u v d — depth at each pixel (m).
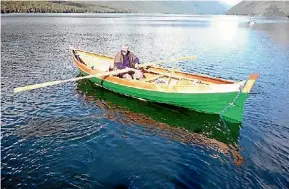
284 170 8.01
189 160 8.60
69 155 8.83
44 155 8.80
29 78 17.66
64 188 7.33
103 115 12.01
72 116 11.83
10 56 24.61
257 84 16.45
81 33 47.50
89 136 10.08
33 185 7.41
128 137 10.06
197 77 13.15
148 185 7.46
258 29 65.31
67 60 23.39
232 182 7.54
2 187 7.28
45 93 14.62
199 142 9.77
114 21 93.94
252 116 11.73
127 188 7.37
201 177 7.78
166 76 14.56
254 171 7.98
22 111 12.22
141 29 60.19
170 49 30.66
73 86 15.85
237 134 10.27
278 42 38.34
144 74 15.46
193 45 34.09
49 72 19.27
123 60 14.09
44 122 11.17
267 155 8.82
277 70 20.55
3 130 10.38
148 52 28.48
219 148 9.32
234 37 44.81
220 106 11.41
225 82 11.93
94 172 8.00
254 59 24.83
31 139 9.78
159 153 9.00
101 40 38.09
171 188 7.33
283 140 9.76
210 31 56.81
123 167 8.24
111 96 14.33
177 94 12.13
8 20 75.06
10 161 8.42
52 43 33.69
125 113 12.26
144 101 13.62
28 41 34.88
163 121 11.50
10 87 15.67
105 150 9.16
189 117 11.88
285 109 12.46
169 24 83.94
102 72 14.20
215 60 24.16
